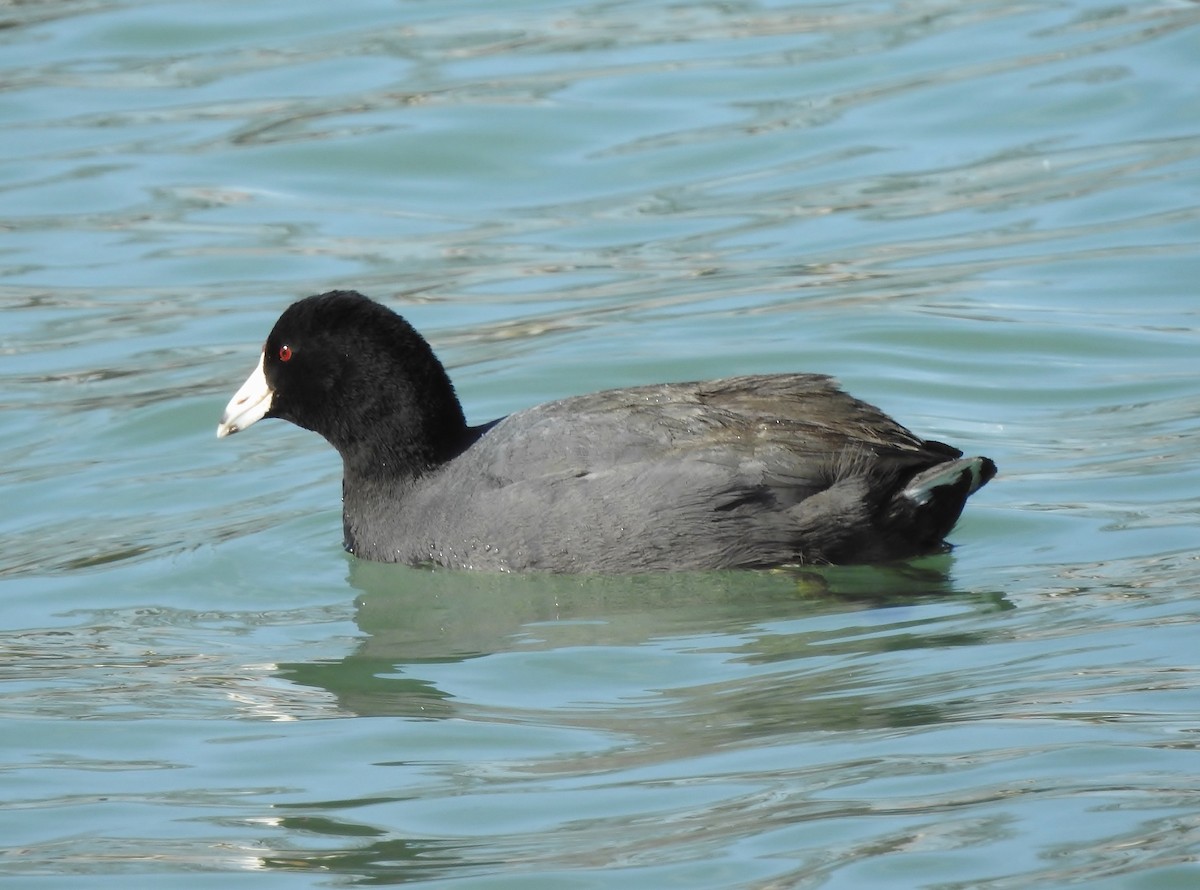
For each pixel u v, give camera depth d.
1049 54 23.86
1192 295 18.17
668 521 12.99
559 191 21.67
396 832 9.69
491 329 18.38
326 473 16.16
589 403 13.74
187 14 26.48
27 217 21.28
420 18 26.39
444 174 22.20
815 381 13.55
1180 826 8.96
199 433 16.92
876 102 23.12
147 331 18.83
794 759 10.16
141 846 9.70
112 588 13.95
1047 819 9.15
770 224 20.55
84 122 23.36
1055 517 13.95
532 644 12.45
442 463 14.23
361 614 13.32
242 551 14.58
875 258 19.55
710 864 9.01
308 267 20.09
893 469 12.95
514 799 10.00
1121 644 11.41
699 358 17.42
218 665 12.43
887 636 12.02
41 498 15.68
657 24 25.98
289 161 22.48
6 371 18.11
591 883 8.91
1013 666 11.25
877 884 8.66
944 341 17.56
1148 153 21.30
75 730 11.36
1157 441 15.24
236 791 10.38
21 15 26.56
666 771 10.19
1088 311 17.98
